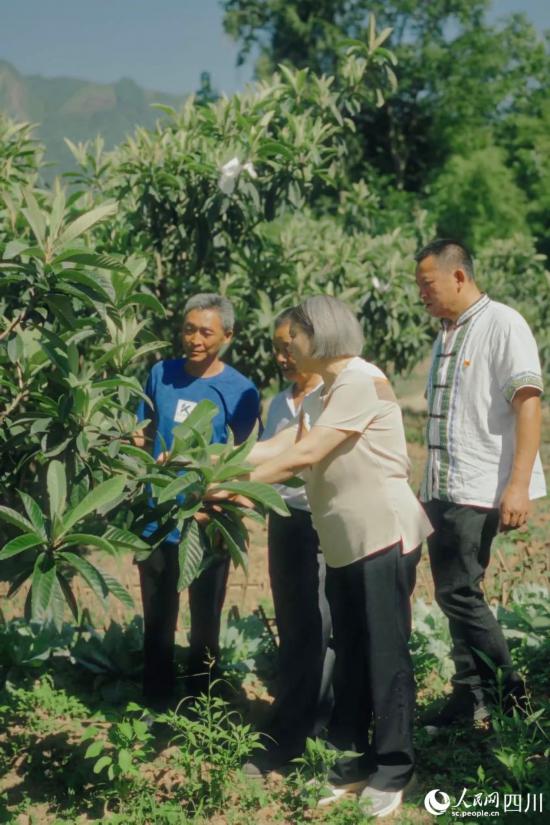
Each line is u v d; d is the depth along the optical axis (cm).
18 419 347
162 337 696
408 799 360
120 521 354
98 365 359
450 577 395
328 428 338
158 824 348
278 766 387
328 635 396
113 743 370
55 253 335
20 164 709
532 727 393
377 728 353
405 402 1783
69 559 308
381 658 348
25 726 432
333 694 403
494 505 386
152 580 431
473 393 388
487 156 3281
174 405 434
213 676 452
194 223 653
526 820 331
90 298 333
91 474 349
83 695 466
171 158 645
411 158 4138
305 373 361
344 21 3978
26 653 487
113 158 732
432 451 401
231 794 370
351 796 365
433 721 414
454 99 3872
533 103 3909
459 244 394
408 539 349
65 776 383
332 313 345
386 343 926
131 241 667
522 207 3291
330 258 820
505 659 396
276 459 338
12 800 373
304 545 391
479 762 382
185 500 332
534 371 375
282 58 3959
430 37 3972
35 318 361
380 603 347
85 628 515
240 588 642
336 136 675
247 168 623
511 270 1398
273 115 671
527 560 697
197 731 376
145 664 444
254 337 701
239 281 715
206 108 670
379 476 344
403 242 1073
